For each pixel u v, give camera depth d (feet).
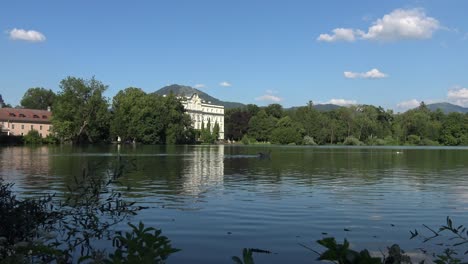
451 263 15.21
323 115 466.70
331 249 9.96
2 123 380.99
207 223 36.96
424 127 449.48
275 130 458.91
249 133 520.42
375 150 267.59
